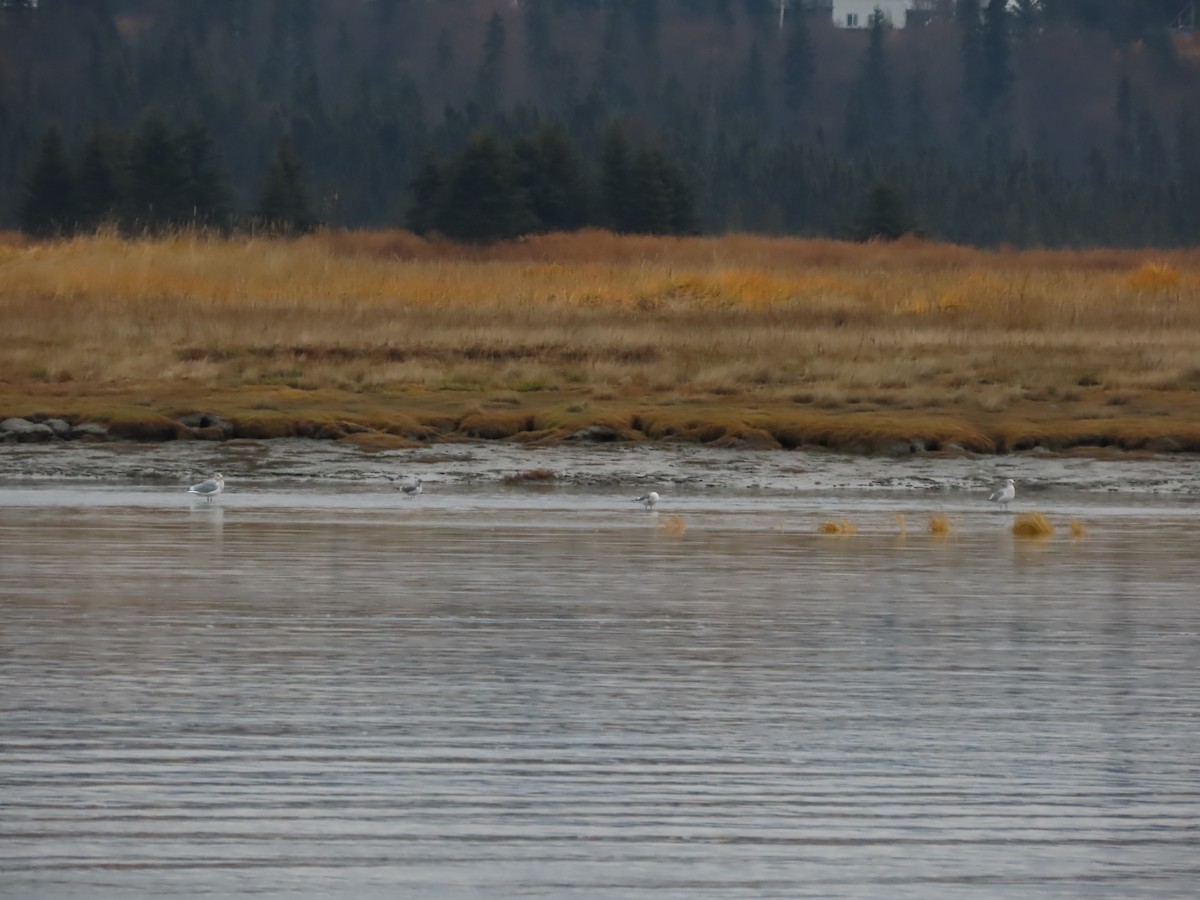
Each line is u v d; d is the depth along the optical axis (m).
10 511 70.00
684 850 28.00
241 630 44.44
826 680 39.44
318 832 28.52
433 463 87.62
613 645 43.12
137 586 51.12
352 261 177.12
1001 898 26.19
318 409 98.38
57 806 29.59
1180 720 36.06
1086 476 87.38
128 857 27.27
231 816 29.22
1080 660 41.84
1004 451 93.81
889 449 92.38
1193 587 53.31
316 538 62.66
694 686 38.69
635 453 90.81
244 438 92.69
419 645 42.75
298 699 36.94
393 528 65.94
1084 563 58.66
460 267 177.88
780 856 27.78
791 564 57.66
